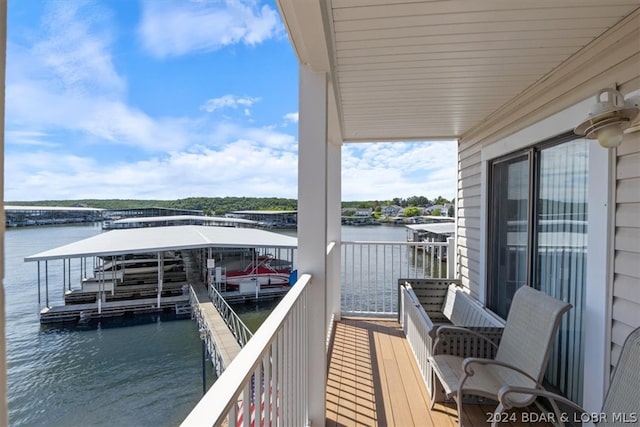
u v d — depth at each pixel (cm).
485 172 373
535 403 250
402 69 238
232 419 83
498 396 178
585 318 212
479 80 261
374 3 163
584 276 226
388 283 578
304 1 140
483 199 377
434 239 560
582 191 228
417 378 295
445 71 242
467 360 203
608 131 173
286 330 152
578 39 200
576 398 228
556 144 256
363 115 354
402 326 416
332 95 249
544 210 272
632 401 144
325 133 216
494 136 351
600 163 201
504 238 346
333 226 448
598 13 173
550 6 167
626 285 186
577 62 219
